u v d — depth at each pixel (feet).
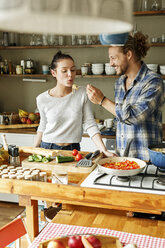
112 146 12.56
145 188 5.51
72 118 8.53
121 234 4.87
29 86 15.89
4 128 13.75
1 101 16.40
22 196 6.03
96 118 15.17
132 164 6.31
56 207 7.56
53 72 8.54
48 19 2.53
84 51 14.84
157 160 5.85
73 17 2.22
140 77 7.38
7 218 11.07
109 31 2.70
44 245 4.05
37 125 13.96
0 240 4.55
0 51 15.80
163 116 14.15
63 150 8.09
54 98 8.62
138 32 7.30
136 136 7.61
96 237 4.15
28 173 6.42
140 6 13.32
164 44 12.92
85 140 13.02
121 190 5.46
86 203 5.64
